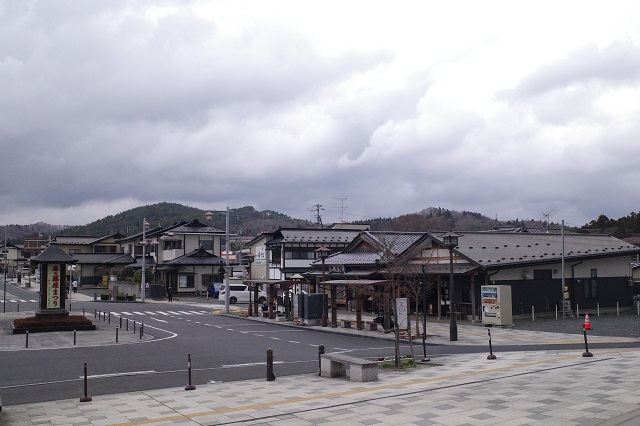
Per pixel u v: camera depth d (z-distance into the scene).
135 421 11.96
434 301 40.19
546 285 35.94
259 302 55.97
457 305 37.09
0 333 30.58
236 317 42.03
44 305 32.69
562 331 28.67
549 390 13.36
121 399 14.38
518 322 33.22
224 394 14.83
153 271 74.38
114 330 32.06
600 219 94.81
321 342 27.61
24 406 13.67
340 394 14.35
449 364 19.11
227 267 45.38
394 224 97.94
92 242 95.62
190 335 30.20
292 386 15.91
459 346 24.59
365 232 45.44
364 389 14.92
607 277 38.88
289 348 25.23
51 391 15.69
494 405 12.10
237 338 29.06
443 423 10.81
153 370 19.17
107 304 53.91
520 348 22.94
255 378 17.62
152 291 63.94
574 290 37.00
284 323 36.81
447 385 14.76
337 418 11.66
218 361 21.20
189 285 71.31
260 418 11.95
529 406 11.83
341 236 65.75
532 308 34.59
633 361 17.38
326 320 34.59
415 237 43.88
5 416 12.59
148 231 88.62
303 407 12.88
